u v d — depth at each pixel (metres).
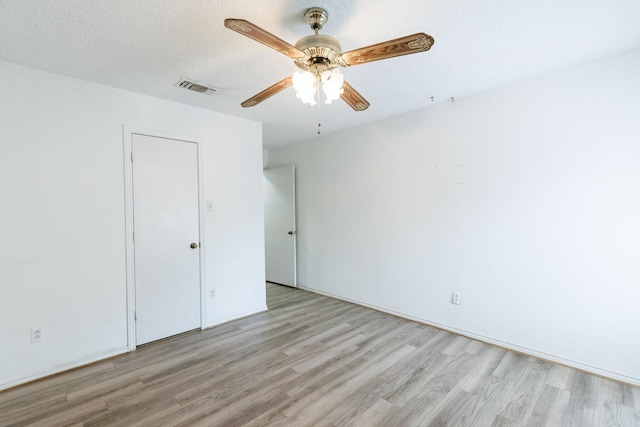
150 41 1.92
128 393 2.07
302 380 2.21
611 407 1.91
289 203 4.84
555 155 2.43
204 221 3.21
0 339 2.12
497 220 2.74
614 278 2.20
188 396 2.04
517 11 1.67
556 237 2.44
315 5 1.59
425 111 3.21
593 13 1.70
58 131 2.36
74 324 2.42
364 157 3.82
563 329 2.43
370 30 1.83
